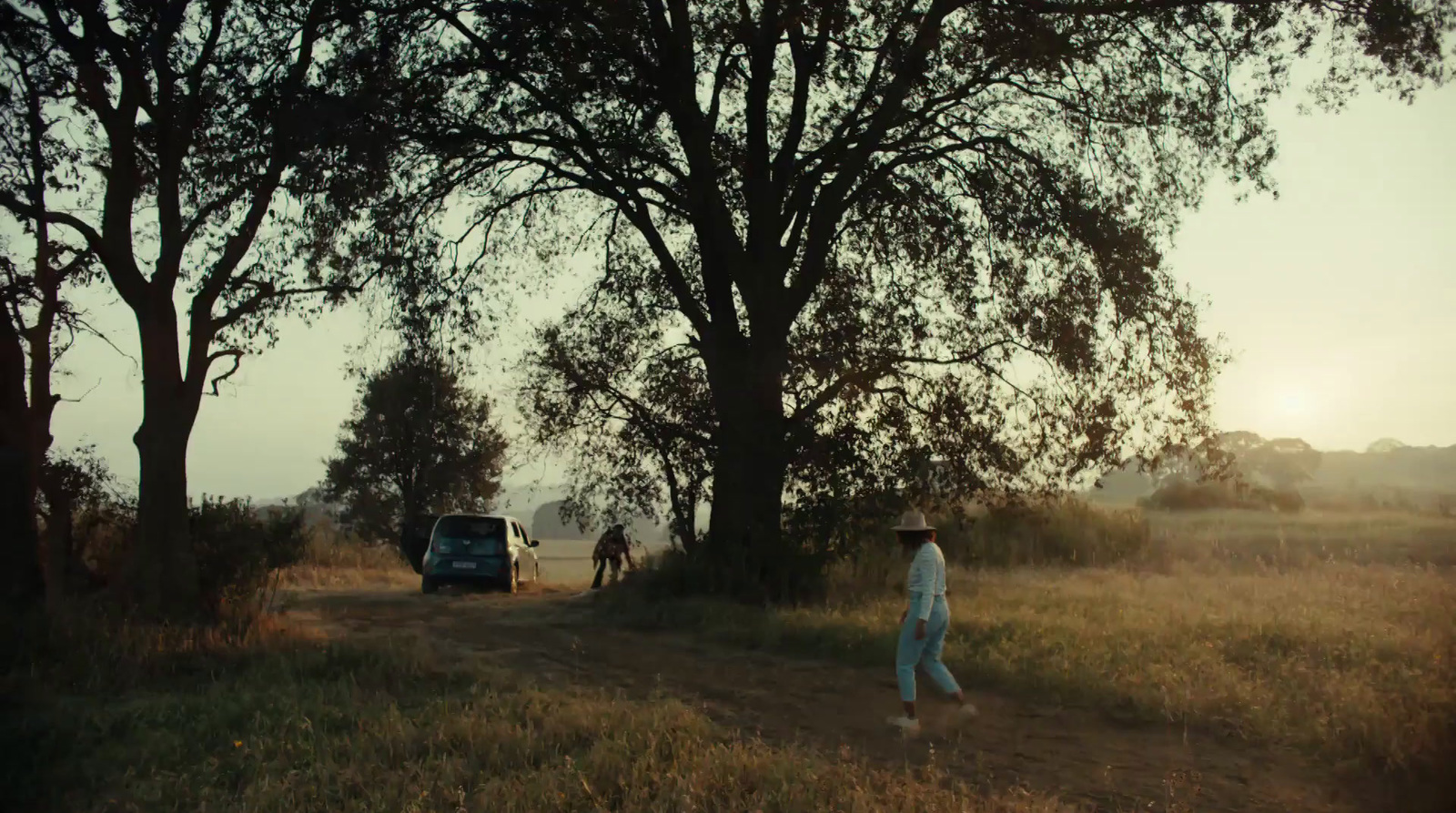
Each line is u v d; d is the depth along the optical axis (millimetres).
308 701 8539
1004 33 16234
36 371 12242
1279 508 54656
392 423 33688
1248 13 16656
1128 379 18281
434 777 6562
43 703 8484
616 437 21922
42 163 12297
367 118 15211
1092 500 32906
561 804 6074
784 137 19484
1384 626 12273
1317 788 6895
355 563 31328
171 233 12633
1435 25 15844
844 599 17156
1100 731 8531
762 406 18125
